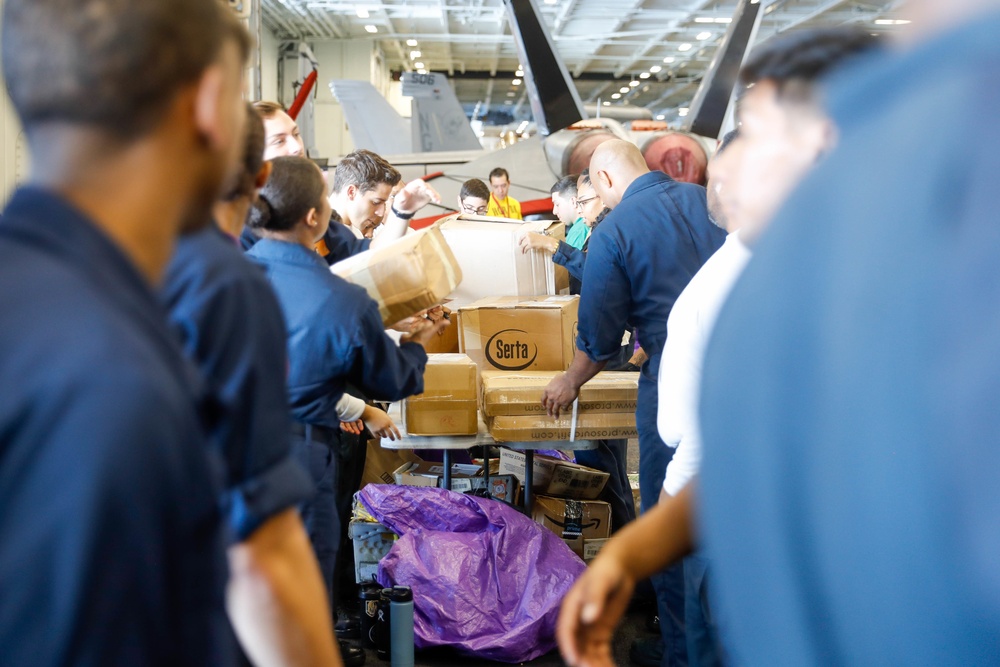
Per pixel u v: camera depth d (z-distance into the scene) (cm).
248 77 455
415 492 307
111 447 50
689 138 1016
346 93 1424
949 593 35
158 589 53
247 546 93
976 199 34
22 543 49
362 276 216
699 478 49
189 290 102
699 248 258
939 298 34
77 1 58
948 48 37
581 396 292
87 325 53
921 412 35
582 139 1041
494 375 313
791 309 40
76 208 58
